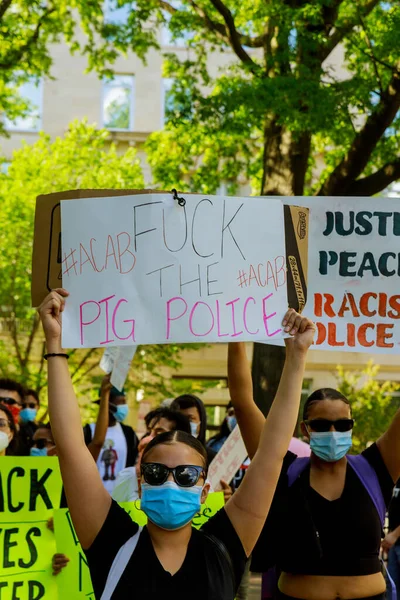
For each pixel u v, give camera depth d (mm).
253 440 4176
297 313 3596
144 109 28469
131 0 14734
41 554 5113
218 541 3125
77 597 5047
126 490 6090
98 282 3580
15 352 22266
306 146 13055
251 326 3652
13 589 5023
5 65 13656
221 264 3676
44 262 3650
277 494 4395
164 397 20484
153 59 28547
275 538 4359
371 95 12672
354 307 4598
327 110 11445
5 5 12844
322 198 4641
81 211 3596
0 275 20125
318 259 4637
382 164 15469
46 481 5191
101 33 14664
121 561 3020
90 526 3084
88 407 20734
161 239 3637
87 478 3109
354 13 12750
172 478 3074
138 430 22641
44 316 3377
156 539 3080
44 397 20219
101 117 28484
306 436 4527
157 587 2963
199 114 12578
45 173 20781
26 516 5137
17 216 20109
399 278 4594
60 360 3297
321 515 4328
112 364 6773
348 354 25234
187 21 14086
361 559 4289
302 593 4273
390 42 11938
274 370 12039
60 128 28359
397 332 4562
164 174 16281
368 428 19531
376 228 4625
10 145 28016
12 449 6395
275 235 3734
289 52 12227
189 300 3633
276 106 11359
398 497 7773
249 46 14266
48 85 28375
